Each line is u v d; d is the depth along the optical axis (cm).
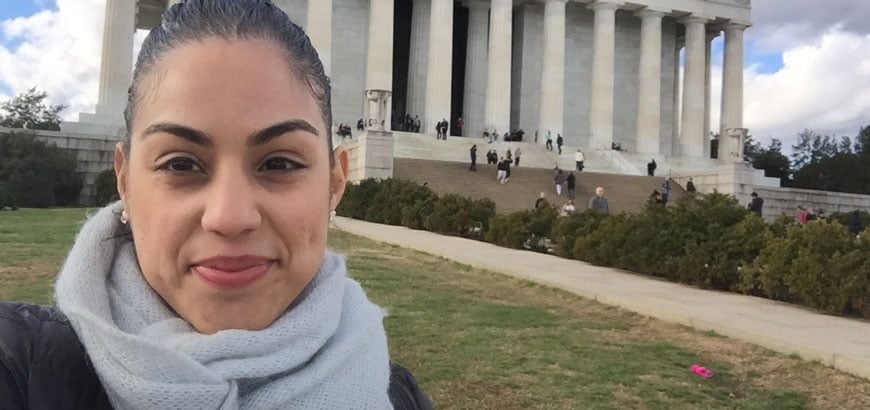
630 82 7725
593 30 7550
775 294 1608
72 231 2222
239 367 193
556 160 6212
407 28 7869
